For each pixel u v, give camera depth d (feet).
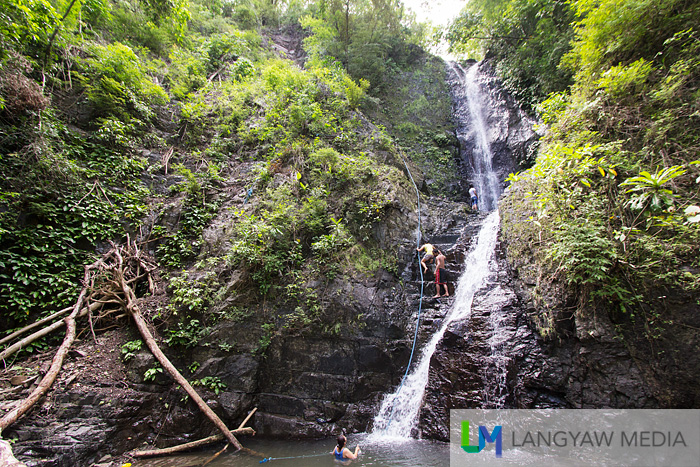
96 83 30.99
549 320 17.03
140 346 20.16
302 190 27.73
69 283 21.62
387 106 46.47
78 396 17.06
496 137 42.93
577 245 15.70
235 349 20.45
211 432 18.07
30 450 14.42
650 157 17.43
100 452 15.90
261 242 23.16
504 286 21.27
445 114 48.75
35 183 23.12
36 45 28.71
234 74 44.04
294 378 20.34
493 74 47.83
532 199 20.20
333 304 21.48
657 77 19.53
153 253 25.70
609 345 15.08
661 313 14.30
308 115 33.37
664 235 15.29
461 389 18.01
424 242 27.48
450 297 23.43
